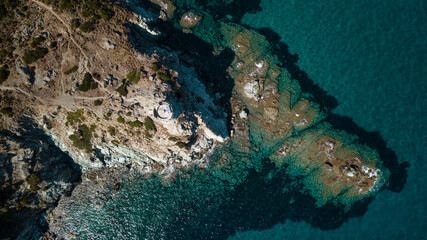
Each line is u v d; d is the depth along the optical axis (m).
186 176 38.69
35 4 33.16
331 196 36.16
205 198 37.97
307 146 37.34
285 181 37.28
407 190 35.41
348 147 36.50
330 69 38.44
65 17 33.19
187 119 33.81
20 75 32.75
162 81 32.66
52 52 33.19
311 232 35.88
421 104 36.16
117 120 33.97
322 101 38.16
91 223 38.34
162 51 35.44
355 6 38.69
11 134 33.31
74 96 33.75
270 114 38.44
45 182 35.47
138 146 36.59
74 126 35.62
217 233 37.00
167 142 35.25
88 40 33.44
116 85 33.28
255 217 36.91
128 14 35.34
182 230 37.53
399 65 36.97
